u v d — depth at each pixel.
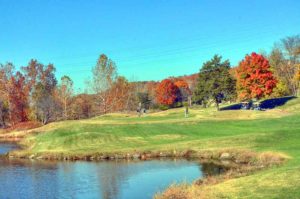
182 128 58.31
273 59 125.94
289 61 125.44
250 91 92.00
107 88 114.56
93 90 115.31
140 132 57.38
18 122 122.62
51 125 85.81
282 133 44.16
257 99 95.06
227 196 20.17
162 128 58.84
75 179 32.88
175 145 45.31
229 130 54.91
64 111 120.00
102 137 55.59
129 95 124.88
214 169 33.75
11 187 30.58
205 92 92.75
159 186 28.62
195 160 39.22
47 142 57.22
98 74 114.19
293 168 24.39
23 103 125.19
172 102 142.62
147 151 44.09
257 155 35.47
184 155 42.03
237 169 29.27
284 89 117.69
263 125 57.16
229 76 92.44
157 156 43.03
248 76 92.25
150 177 32.12
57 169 38.25
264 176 23.34
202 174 31.95
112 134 57.03
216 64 92.00
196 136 52.12
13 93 124.56
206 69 93.00
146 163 39.16
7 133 92.69
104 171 35.88
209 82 91.38
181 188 23.81
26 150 52.69
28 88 127.00
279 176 22.66
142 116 87.19
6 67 124.50
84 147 49.91
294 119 58.94
